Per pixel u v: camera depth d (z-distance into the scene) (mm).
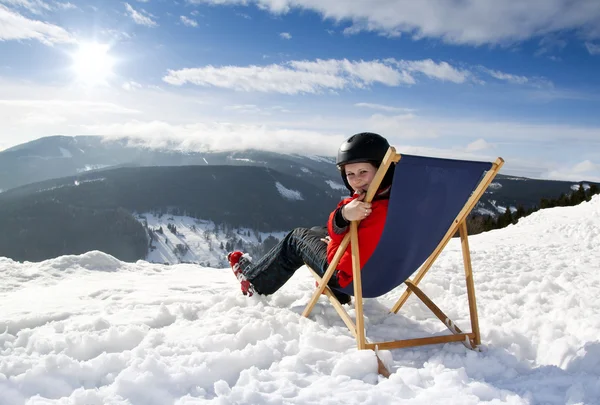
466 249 2342
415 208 2102
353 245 2164
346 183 2420
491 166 2092
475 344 2283
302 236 2775
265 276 2936
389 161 1878
